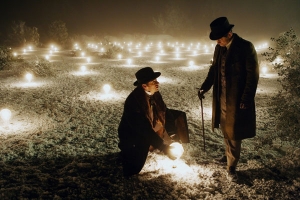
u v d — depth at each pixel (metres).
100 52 24.11
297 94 4.19
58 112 7.12
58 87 10.27
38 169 4.17
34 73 12.42
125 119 4.14
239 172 3.96
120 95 9.02
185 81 11.31
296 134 4.11
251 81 3.44
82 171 4.09
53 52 24.39
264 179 3.75
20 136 5.54
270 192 3.47
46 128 5.98
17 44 29.25
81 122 6.35
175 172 3.99
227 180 3.76
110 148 4.91
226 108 3.66
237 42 3.47
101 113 7.02
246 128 3.65
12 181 3.86
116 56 20.20
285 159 4.13
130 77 12.27
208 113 6.98
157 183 3.73
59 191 3.57
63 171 4.07
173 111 4.49
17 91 9.62
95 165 4.27
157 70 14.12
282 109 4.29
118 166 4.21
